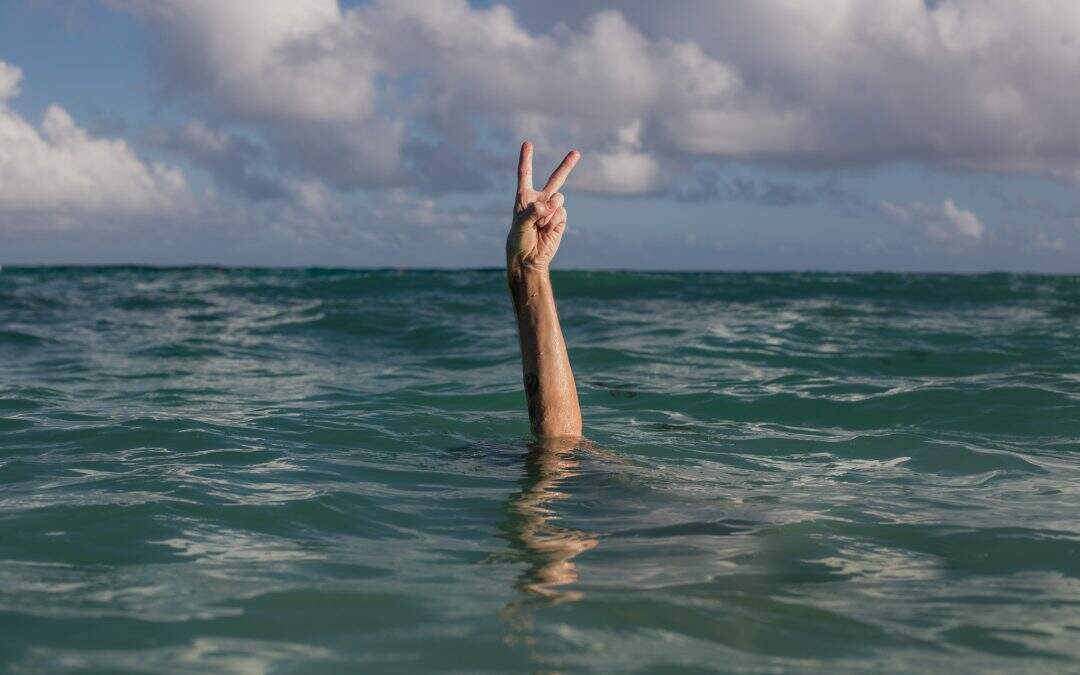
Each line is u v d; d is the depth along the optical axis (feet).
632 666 3.18
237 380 10.00
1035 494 5.44
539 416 6.14
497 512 4.94
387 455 6.29
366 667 3.14
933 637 3.51
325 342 14.05
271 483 5.42
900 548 4.45
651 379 9.90
